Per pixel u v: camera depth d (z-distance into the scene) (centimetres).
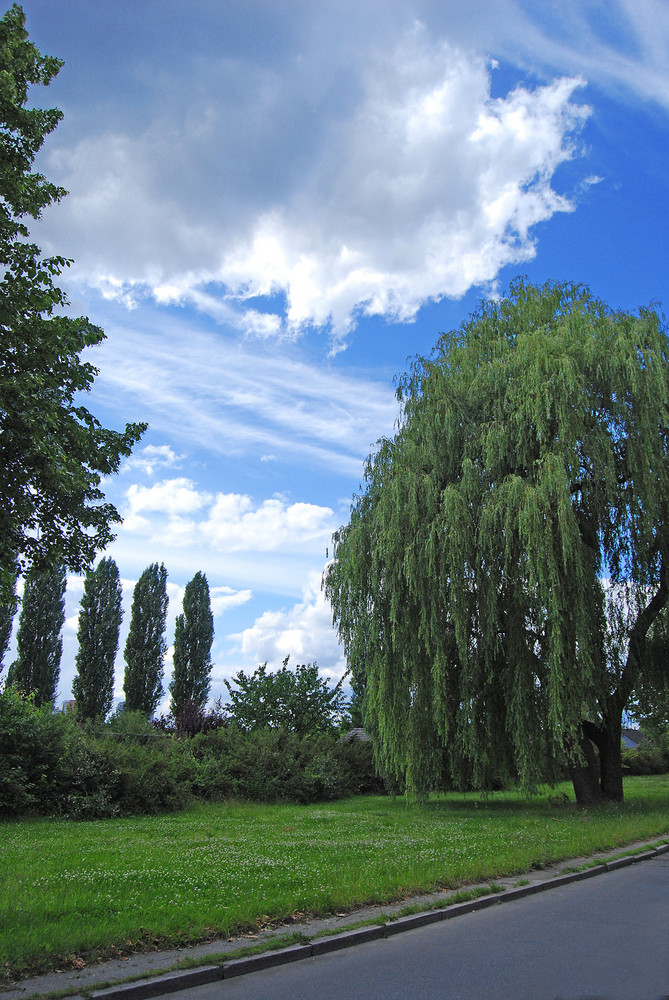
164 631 4978
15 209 984
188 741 2916
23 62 989
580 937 680
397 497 2048
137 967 562
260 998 518
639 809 1906
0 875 902
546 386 1895
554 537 1831
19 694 2256
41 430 867
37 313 988
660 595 2128
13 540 988
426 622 1983
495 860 1033
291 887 841
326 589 2478
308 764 3089
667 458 1998
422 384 2236
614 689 2039
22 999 488
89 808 2044
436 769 2067
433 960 609
